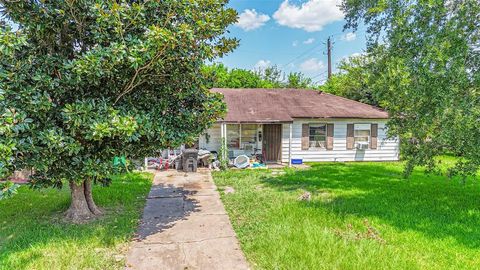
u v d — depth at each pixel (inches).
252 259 168.9
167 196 318.3
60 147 178.1
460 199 302.2
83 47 216.2
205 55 218.4
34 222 226.4
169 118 236.4
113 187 346.6
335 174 445.1
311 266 154.8
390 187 357.1
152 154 249.1
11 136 159.8
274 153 599.5
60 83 191.6
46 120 188.1
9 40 161.2
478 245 188.9
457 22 235.3
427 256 172.9
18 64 178.7
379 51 285.4
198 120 256.1
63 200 289.0
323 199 294.5
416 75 238.8
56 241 188.5
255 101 636.1
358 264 155.8
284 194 315.3
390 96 261.0
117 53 177.9
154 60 194.1
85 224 224.4
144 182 386.3
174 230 215.8
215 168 506.3
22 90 174.7
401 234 205.3
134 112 203.3
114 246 185.5
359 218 235.3
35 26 183.9
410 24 249.4
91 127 173.5
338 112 597.6
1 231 209.0
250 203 281.3
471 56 242.5
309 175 437.4
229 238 199.8
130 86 211.6
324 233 197.0
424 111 246.1
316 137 602.2
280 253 168.1
